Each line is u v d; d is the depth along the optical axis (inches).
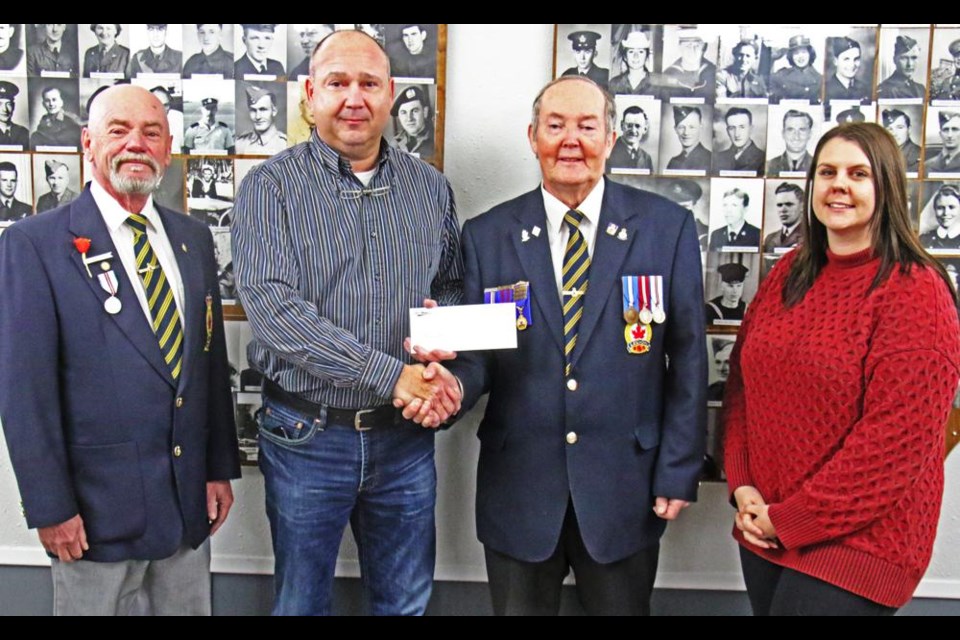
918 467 46.9
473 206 72.2
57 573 56.9
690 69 68.6
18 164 71.9
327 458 58.8
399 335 58.8
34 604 77.0
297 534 60.1
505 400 59.8
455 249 64.3
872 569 48.1
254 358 61.6
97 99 55.3
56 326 53.3
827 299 51.8
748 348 55.9
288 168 58.7
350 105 56.4
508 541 59.2
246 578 76.4
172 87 70.5
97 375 54.1
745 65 68.4
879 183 49.4
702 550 74.2
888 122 68.4
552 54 69.6
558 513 57.9
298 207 57.5
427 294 60.2
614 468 57.6
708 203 69.8
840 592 49.3
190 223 62.2
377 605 65.5
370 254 58.1
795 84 68.4
